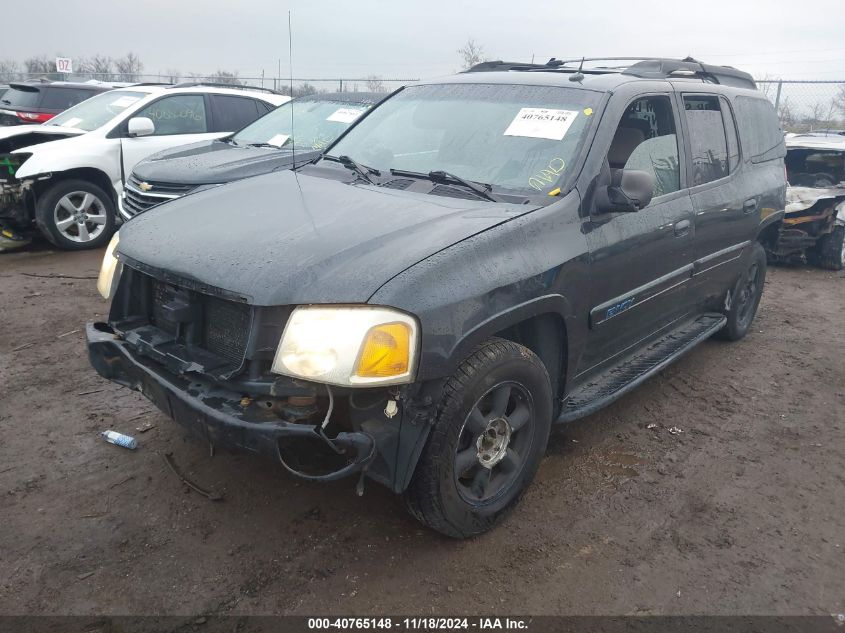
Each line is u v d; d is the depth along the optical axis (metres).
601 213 3.30
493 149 3.53
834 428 4.23
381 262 2.53
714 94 4.67
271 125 7.66
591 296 3.29
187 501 3.12
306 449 2.46
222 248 2.73
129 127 7.83
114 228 8.14
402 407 2.46
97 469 3.36
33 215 7.68
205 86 8.82
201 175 6.01
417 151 3.74
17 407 3.94
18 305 5.75
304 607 2.54
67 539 2.84
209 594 2.58
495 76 4.07
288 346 2.37
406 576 2.72
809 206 8.04
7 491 3.14
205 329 2.73
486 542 2.96
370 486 3.29
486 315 2.64
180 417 2.64
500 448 2.95
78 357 4.70
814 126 16.45
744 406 4.49
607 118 3.48
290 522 3.01
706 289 4.70
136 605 2.51
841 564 2.95
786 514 3.30
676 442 3.95
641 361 4.12
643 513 3.24
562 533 3.06
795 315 6.68
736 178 4.77
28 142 8.14
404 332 2.39
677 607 2.65
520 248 2.87
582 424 4.11
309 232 2.79
